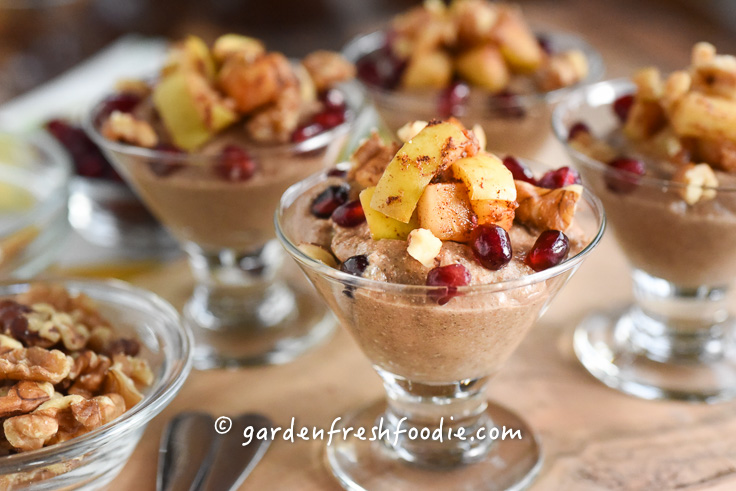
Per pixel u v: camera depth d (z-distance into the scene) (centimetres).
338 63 47
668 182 37
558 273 32
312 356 42
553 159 52
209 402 40
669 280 41
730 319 44
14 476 33
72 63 80
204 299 45
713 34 69
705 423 38
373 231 33
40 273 46
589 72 49
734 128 38
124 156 41
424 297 32
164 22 81
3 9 75
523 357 42
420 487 36
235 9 79
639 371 41
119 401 35
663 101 40
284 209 36
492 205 33
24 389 34
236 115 43
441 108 46
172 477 35
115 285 40
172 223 44
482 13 48
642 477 36
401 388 37
